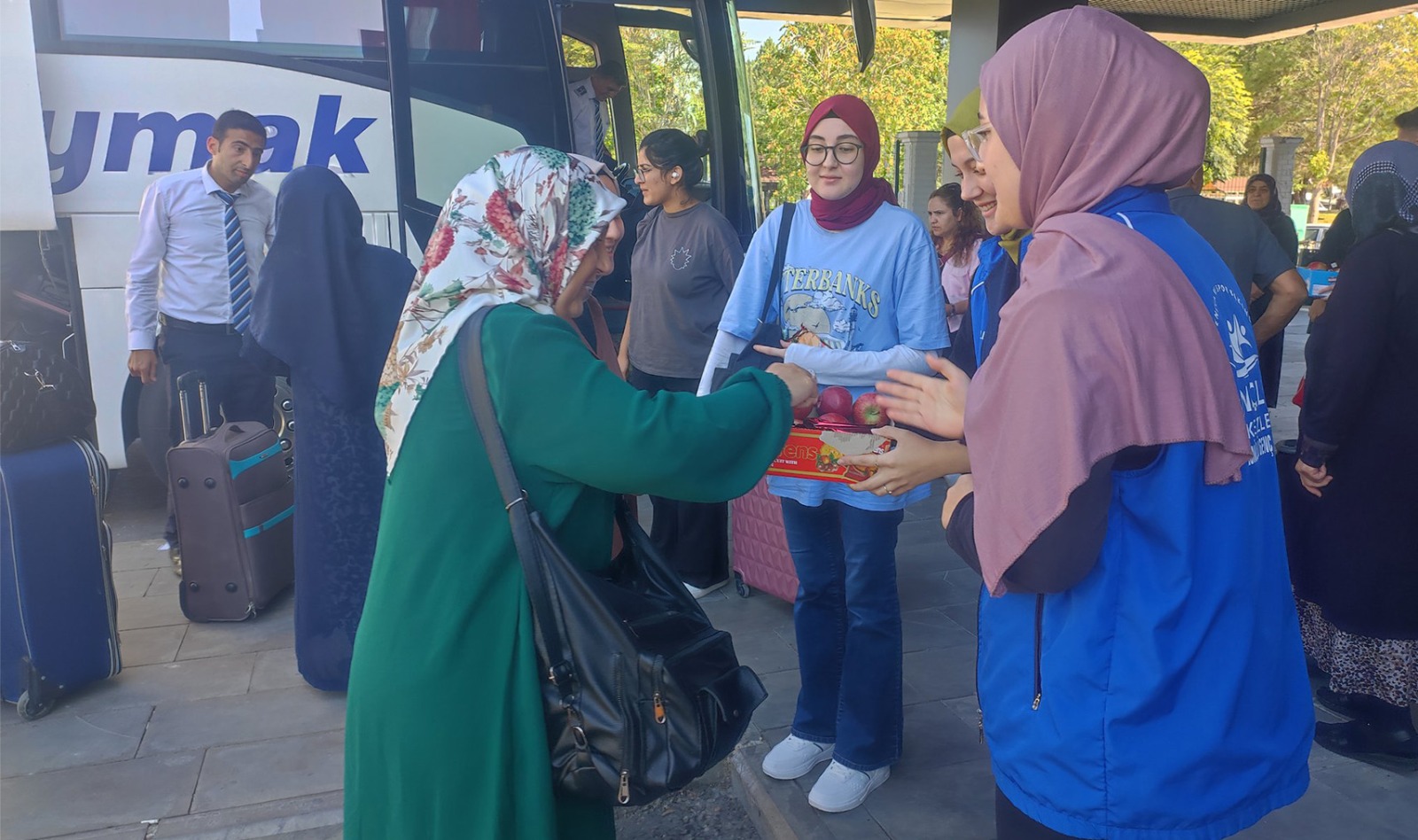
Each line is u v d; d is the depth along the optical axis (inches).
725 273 159.6
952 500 58.9
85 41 190.2
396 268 130.6
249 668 143.1
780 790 109.5
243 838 104.9
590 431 57.2
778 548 156.5
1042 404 47.1
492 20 199.5
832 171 99.2
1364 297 102.2
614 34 220.7
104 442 200.5
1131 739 49.1
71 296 195.0
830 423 84.3
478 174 64.5
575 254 64.4
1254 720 50.4
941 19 475.8
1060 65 50.9
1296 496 115.5
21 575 126.2
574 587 58.1
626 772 57.8
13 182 174.1
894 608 103.7
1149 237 50.9
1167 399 47.0
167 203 177.5
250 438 158.9
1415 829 99.5
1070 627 50.6
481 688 59.1
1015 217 56.1
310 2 195.6
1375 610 107.7
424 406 60.2
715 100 218.5
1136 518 49.2
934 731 122.0
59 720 128.3
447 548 59.2
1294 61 1437.0
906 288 100.3
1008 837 55.7
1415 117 165.5
